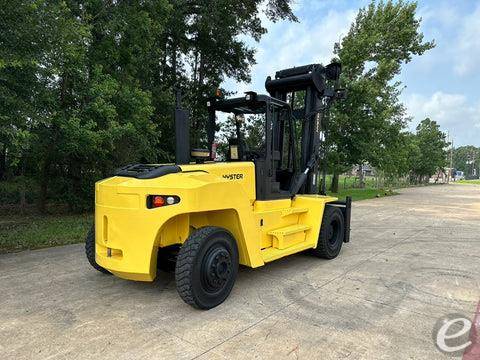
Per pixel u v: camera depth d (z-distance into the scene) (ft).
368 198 67.62
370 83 61.72
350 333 11.84
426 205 55.47
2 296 14.47
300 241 19.52
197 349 10.64
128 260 13.07
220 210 14.64
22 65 19.44
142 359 10.07
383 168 81.25
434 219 39.27
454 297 15.33
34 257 20.15
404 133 80.43
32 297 14.39
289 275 17.94
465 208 51.39
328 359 10.25
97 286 15.70
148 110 34.63
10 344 10.79
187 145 15.84
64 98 30.66
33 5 19.26
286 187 20.08
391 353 10.69
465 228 33.30
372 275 18.20
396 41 66.39
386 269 19.34
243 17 53.47
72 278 16.69
